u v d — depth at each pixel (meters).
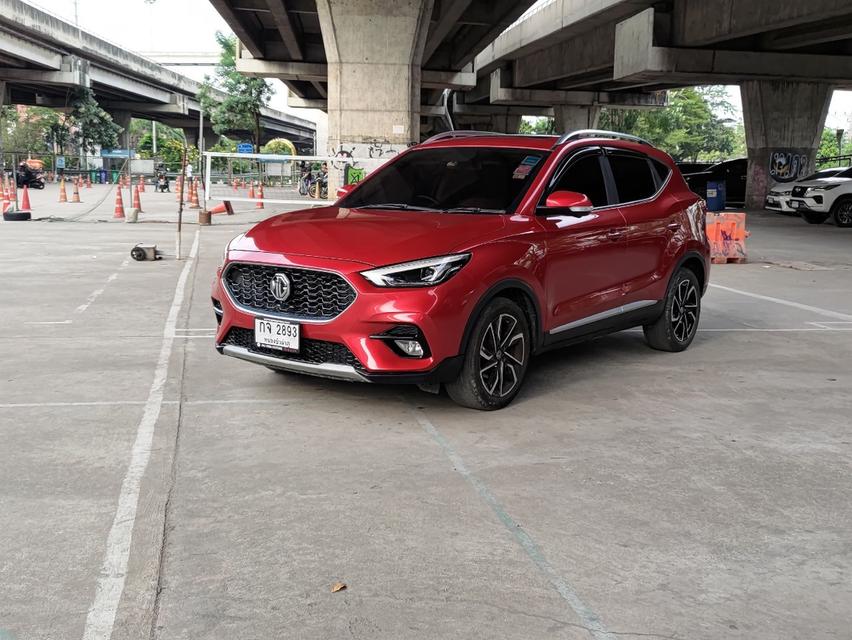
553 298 5.49
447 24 32.06
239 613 2.79
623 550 3.30
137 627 2.70
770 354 6.95
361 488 3.88
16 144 76.00
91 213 23.77
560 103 48.38
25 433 4.60
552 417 5.04
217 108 61.34
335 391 5.51
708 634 2.72
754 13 23.86
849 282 11.60
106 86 70.25
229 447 4.42
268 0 28.97
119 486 3.87
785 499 3.85
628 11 29.69
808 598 2.96
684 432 4.80
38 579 3.00
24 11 50.50
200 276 10.69
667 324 6.77
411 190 5.95
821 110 31.30
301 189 37.22
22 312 8.21
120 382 5.69
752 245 17.03
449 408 5.18
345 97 22.16
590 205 5.39
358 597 2.90
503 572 3.10
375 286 4.58
